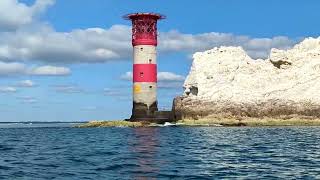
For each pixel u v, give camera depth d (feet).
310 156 134.51
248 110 367.86
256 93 384.27
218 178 91.15
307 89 382.42
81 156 135.03
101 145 182.60
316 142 192.13
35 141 219.82
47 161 121.60
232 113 367.25
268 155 137.69
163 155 137.39
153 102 376.07
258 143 188.55
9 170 103.09
